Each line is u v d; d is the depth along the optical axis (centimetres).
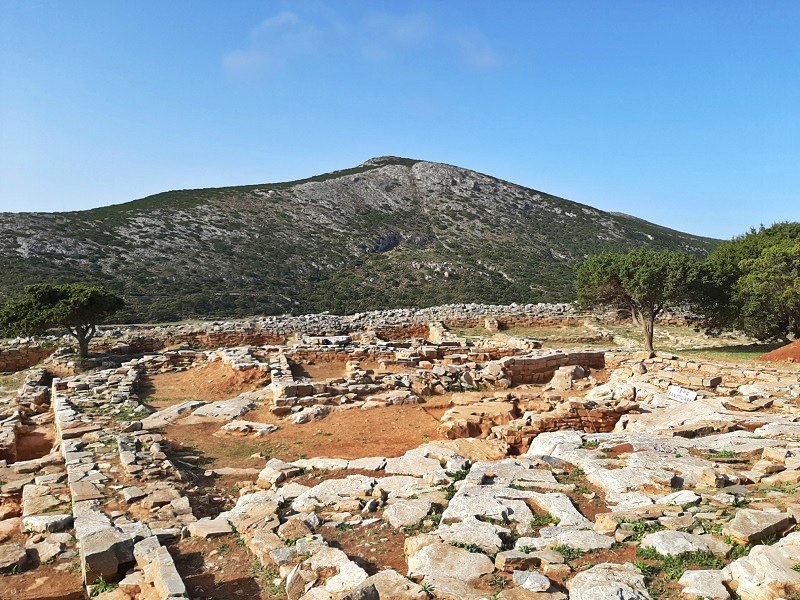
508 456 1309
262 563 741
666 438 1150
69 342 2839
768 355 2292
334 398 1812
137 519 946
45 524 935
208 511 1045
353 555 723
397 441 1488
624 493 848
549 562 623
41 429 1719
